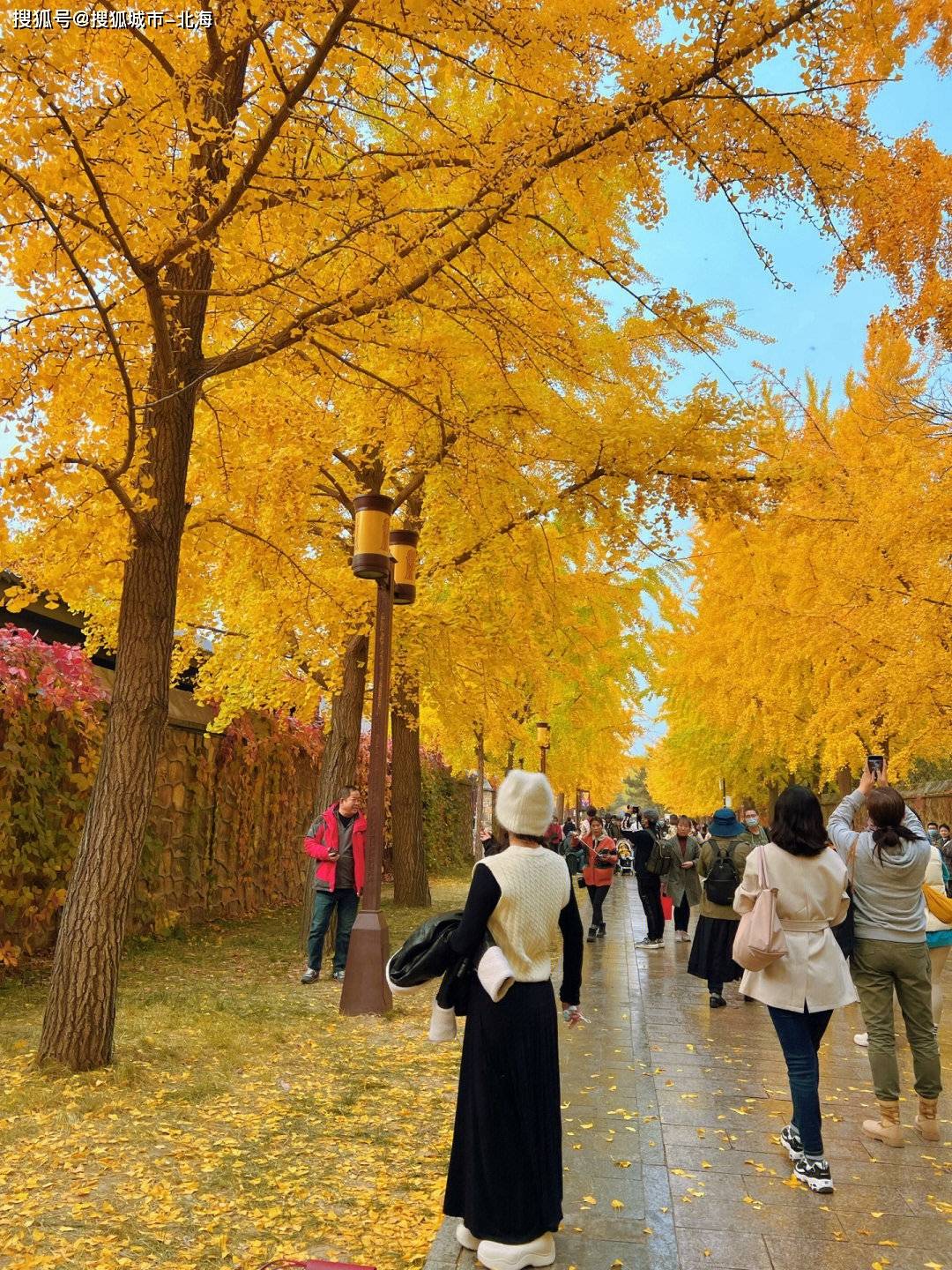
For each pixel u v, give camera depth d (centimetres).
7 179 385
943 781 1958
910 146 547
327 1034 575
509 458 642
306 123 443
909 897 414
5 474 423
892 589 1046
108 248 403
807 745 1467
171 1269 266
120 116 370
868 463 1180
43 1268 262
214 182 487
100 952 473
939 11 478
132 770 496
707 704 1861
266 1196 319
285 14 370
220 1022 578
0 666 676
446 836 2364
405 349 540
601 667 1762
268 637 796
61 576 519
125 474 504
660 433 667
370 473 921
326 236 486
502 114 497
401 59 424
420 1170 347
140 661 508
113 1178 331
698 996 782
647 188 470
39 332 416
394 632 841
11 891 709
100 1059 467
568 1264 277
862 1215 318
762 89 423
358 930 648
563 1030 601
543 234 659
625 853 3494
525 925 279
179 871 1042
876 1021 409
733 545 1166
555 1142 275
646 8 420
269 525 712
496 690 1041
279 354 554
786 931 373
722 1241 296
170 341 495
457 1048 550
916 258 533
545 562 896
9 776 691
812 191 457
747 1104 453
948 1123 429
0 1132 370
